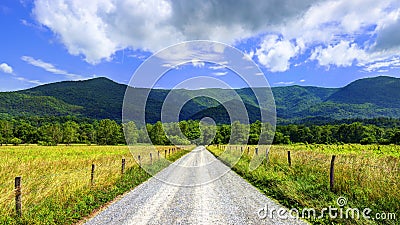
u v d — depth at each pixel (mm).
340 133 79188
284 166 15055
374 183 8828
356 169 10844
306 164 14383
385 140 59531
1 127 80000
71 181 10742
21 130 82688
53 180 11031
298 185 10297
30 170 15375
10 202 7895
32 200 8383
